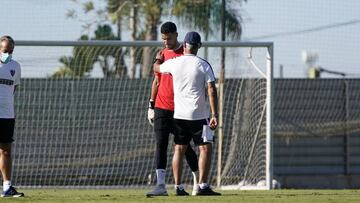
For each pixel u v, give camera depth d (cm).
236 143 5475
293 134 7481
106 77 5825
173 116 3275
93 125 5775
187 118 3191
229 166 5484
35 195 3488
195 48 3212
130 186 5441
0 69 3259
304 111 7494
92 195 3447
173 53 3309
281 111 7462
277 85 7469
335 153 7550
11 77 3281
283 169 7475
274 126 7444
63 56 5722
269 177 4988
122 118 5825
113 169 5775
